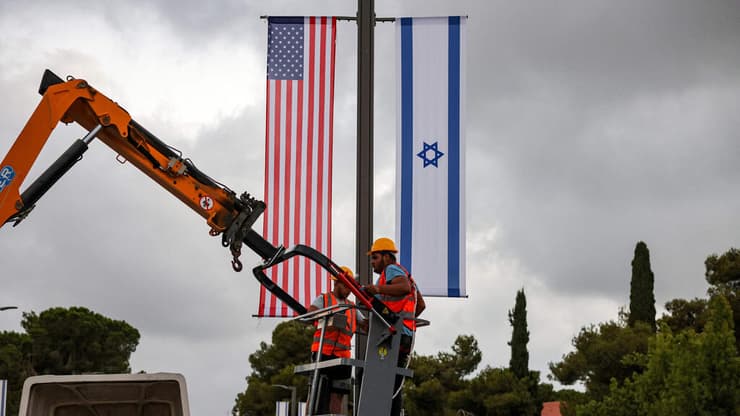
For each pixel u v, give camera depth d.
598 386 49.41
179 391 7.74
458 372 60.75
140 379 7.54
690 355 34.72
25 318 67.81
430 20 12.77
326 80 12.84
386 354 8.05
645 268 59.34
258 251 10.12
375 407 7.91
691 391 33.91
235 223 10.02
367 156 11.89
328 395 8.27
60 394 7.75
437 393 57.41
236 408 62.62
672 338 38.31
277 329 62.84
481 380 58.06
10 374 62.84
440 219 12.33
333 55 12.89
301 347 61.78
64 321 66.88
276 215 12.54
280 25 12.96
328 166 12.65
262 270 9.98
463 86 12.62
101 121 9.91
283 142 12.70
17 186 9.71
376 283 8.62
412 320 8.30
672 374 35.19
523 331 63.00
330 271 8.18
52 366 66.88
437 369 60.53
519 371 62.22
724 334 34.28
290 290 12.38
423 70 12.67
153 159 10.01
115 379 7.52
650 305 58.97
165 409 8.05
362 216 11.73
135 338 72.19
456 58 12.67
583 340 51.22
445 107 12.58
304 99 12.79
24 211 9.77
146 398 7.93
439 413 57.78
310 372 8.41
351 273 8.16
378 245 8.71
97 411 7.93
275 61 12.88
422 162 12.47
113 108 9.98
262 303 12.40
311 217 12.55
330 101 12.80
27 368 65.06
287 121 12.74
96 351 68.12
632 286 59.62
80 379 7.51
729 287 50.66
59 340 67.12
